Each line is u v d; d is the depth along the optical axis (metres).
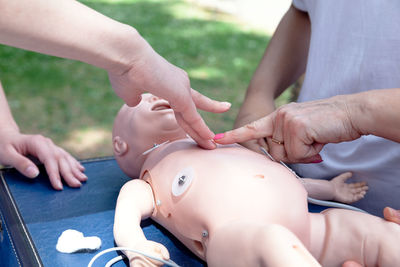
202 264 0.99
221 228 0.85
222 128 3.41
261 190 0.91
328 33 1.31
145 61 0.88
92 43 0.82
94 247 1.02
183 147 1.11
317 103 1.02
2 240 1.14
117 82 0.94
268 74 1.50
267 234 0.74
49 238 1.07
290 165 1.44
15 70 4.16
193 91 1.04
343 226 0.95
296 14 1.52
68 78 4.12
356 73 1.23
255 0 7.59
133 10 6.42
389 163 1.15
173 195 0.98
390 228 0.92
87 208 1.22
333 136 0.98
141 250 0.90
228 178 0.93
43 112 3.46
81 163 1.50
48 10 0.77
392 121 0.92
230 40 5.52
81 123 3.36
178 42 5.27
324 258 0.95
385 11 1.16
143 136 1.21
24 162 1.34
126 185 1.10
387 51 1.15
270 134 1.06
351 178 1.27
